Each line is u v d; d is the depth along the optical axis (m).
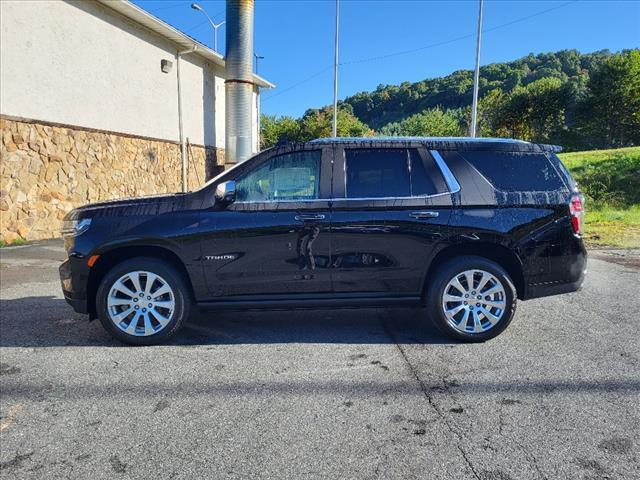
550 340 4.20
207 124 17.77
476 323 4.12
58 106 10.92
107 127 12.55
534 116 67.38
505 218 4.06
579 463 2.36
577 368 3.55
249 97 16.34
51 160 10.77
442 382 3.33
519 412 2.88
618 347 4.01
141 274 4.04
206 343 4.20
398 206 4.06
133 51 13.44
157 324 4.11
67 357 3.85
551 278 4.16
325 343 4.19
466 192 4.10
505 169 4.20
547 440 2.57
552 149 4.32
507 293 4.09
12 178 9.85
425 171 4.16
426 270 4.11
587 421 2.77
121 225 3.99
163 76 14.94
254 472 2.31
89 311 4.16
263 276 4.07
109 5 12.13
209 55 16.73
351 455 2.45
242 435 2.65
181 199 4.09
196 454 2.46
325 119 48.34
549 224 4.12
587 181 17.97
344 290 4.14
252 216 4.03
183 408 2.97
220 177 4.16
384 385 3.29
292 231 4.03
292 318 5.01
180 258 4.01
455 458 2.42
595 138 62.66
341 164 4.14
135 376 3.46
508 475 2.27
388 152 4.19
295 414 2.88
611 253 8.95
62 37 10.94
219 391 3.21
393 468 2.34
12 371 3.56
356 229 4.04
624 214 13.76
